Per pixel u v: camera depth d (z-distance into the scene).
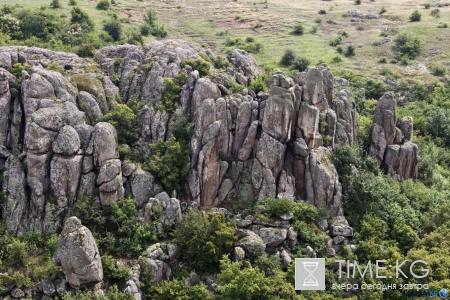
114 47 62.97
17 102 50.78
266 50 100.62
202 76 57.62
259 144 52.78
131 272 43.84
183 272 45.38
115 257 45.66
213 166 51.94
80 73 56.84
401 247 49.94
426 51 104.50
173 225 48.72
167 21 114.56
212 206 51.97
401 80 92.38
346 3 140.75
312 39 110.06
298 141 53.97
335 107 60.91
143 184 49.91
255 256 46.16
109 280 43.56
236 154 54.03
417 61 101.38
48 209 46.91
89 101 53.00
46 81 50.91
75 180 47.75
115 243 46.28
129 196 49.56
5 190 47.19
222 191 52.53
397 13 127.06
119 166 48.84
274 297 41.91
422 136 77.62
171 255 46.38
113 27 90.81
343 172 55.53
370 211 52.69
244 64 64.06
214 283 44.75
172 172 51.00
